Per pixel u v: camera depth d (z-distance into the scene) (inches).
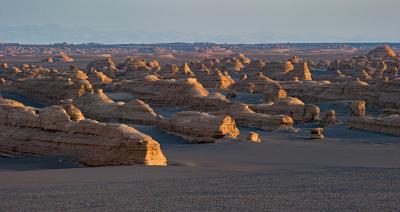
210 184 1557.6
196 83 4862.2
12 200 1317.7
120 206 1230.3
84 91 4990.2
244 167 2106.3
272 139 3024.1
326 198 1301.7
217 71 6318.9
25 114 2454.5
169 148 2687.0
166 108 4675.2
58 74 5536.4
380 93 4771.2
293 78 6264.8
